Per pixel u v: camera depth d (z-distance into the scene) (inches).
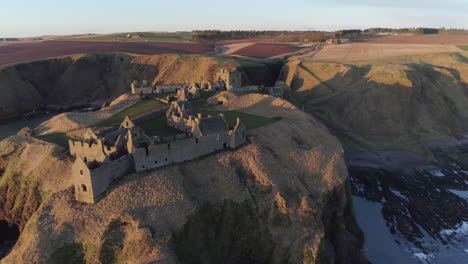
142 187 2480.3
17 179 3014.3
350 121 5930.1
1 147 3334.2
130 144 2583.7
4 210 3009.4
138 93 5374.0
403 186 4160.9
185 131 3253.0
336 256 2864.2
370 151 5073.8
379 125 5693.9
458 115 6343.5
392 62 7687.0
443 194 4030.5
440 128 5816.9
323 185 3024.1
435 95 6195.9
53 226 2268.7
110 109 4397.1
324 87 7111.2
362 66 7578.7
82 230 2231.8
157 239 2180.1
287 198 2691.9
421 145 5265.8
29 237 2233.0
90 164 2399.1
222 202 2623.0
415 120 5861.2
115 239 2198.6
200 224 2413.9
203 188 2669.8
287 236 2583.7
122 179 2534.5
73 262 2176.4
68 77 7642.7
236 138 3102.9
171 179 2591.0
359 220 3503.9
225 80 5807.1
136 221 2246.6
